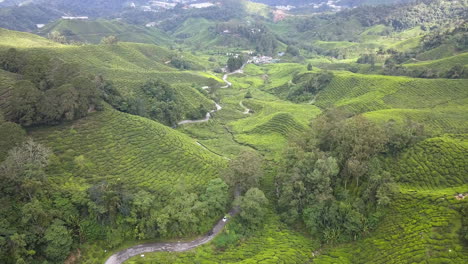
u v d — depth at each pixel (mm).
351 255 63281
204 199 76500
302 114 156875
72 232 64062
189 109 159000
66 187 71875
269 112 164875
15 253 55188
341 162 76562
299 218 75500
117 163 85812
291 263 61625
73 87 93125
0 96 88750
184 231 70562
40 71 93125
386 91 162125
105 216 67562
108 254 64875
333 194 74625
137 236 68312
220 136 140000
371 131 76812
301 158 77375
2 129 75312
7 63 103000
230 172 80438
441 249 54656
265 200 74875
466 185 67312
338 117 94750
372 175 71000
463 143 80438
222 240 70375
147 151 93812
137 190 77562
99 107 102812
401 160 78938
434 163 75000
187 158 94625
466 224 56562
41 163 71375
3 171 64500
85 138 89562
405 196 68500
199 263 62812
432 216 61469
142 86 154500
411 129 85500
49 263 58875
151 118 132500
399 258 56438
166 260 63031
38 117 86125
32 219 60344
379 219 67125
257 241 70688
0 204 61250
